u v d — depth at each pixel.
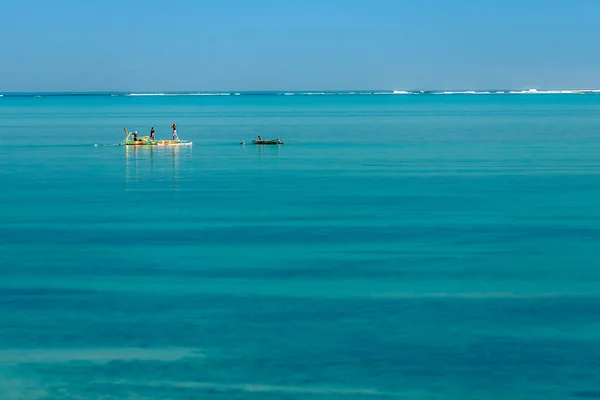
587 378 27.03
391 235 45.97
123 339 30.38
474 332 30.81
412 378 27.11
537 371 27.55
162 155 91.38
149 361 28.44
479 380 26.94
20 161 84.50
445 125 152.50
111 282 37.25
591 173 71.25
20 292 35.84
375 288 36.09
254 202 56.75
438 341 29.98
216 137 123.31
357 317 32.44
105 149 99.62
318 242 44.41
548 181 66.12
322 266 39.62
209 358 28.66
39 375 27.41
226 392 26.19
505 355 28.75
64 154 92.69
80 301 34.59
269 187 64.06
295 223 49.38
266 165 80.25
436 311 33.03
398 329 31.14
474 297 34.75
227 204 56.00
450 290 35.69
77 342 30.08
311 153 93.00
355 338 30.31
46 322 32.12
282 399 25.75
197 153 93.69
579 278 37.31
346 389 26.38
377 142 109.31
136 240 45.16
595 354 28.81
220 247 43.47
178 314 32.97
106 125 160.38
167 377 27.22
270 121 177.88
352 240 44.81
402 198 58.00
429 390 26.31
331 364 28.17
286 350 29.30
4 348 29.56
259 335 30.67
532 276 37.66
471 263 39.88
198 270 39.06
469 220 49.81
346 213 52.38
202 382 26.86
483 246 43.28
